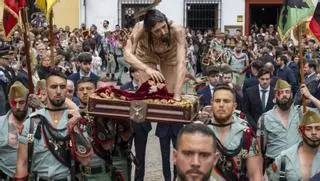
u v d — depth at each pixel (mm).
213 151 4117
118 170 7336
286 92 8039
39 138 6723
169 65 7777
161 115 6711
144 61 7781
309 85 12172
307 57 20297
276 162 6871
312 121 6617
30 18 25672
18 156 6754
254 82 12273
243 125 6648
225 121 6594
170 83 7766
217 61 20469
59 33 25516
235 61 20438
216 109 6559
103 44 27500
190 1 33719
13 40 17969
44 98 7934
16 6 8836
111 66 26234
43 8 9234
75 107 7148
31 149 6707
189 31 30812
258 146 6715
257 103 10469
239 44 20750
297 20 9375
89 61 11930
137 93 6859
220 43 24328
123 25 33875
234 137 6551
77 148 6688
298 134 8039
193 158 4090
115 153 7312
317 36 9281
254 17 35000
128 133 7305
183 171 4105
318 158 6734
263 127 8188
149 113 6730
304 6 9383
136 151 9750
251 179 6562
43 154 6727
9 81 12102
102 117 6922
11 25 8961
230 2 33750
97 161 7121
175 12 33812
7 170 7562
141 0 33625
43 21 25531
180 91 7414
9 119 7555
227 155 6516
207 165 4102
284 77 15258
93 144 7062
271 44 23250
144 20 7633
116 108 6809
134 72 9617
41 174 6754
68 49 20891
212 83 10688
